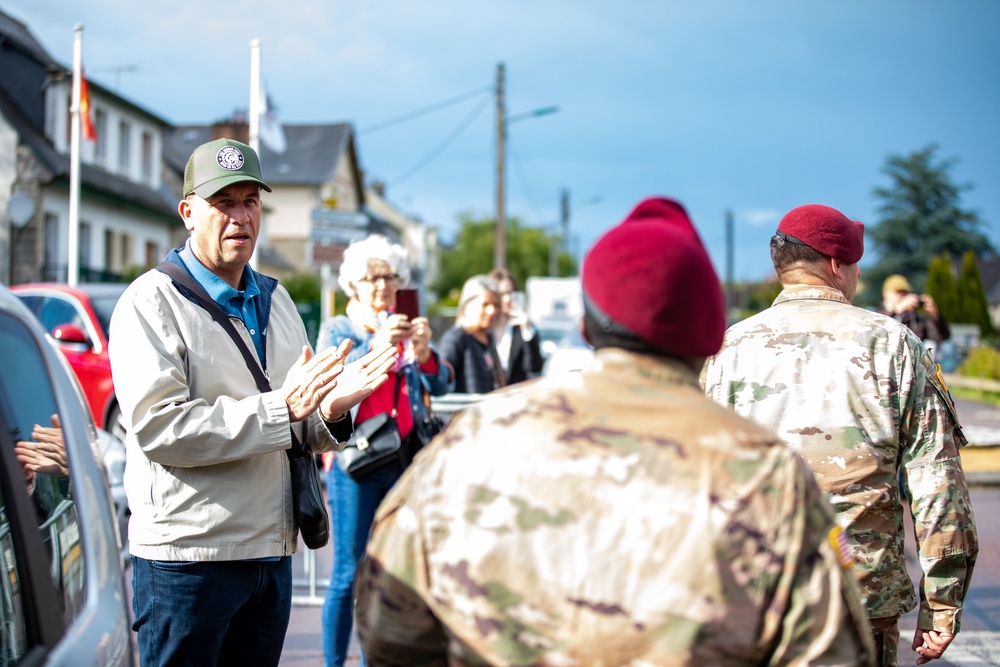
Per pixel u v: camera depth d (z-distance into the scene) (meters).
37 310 10.23
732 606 1.49
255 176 3.16
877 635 2.85
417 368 4.71
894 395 2.88
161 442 2.82
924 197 72.31
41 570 1.93
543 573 1.54
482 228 73.56
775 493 1.55
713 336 1.71
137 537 2.97
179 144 43.47
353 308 4.83
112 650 2.04
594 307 1.72
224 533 2.96
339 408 3.06
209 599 2.95
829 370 2.92
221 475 2.97
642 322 1.67
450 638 1.60
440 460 1.68
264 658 3.18
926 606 2.88
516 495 1.58
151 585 2.96
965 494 2.86
